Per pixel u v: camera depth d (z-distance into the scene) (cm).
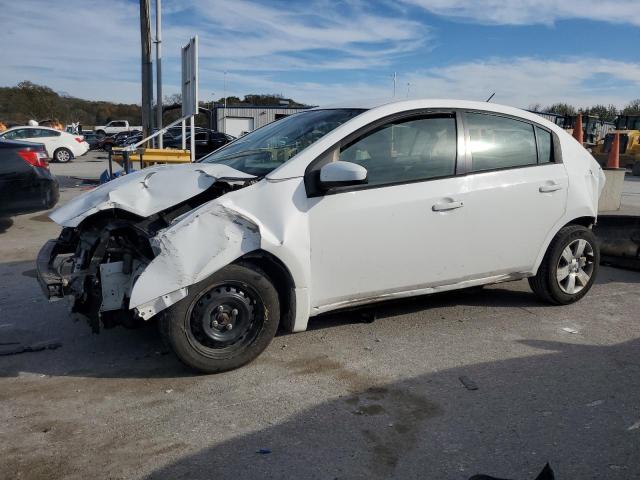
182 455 294
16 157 849
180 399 353
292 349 424
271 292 384
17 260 707
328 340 441
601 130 3155
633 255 665
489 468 283
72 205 416
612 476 278
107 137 3719
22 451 298
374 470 282
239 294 378
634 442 306
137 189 399
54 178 911
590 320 493
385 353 419
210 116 4338
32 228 910
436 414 334
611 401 350
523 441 306
